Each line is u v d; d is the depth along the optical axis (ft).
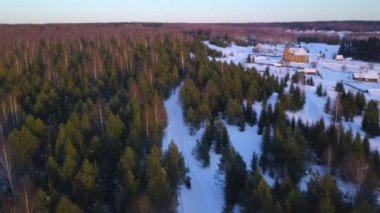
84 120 148.25
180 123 199.93
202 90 221.05
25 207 96.17
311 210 103.96
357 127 206.59
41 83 223.30
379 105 250.57
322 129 167.32
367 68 444.55
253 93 226.38
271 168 146.00
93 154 130.52
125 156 119.24
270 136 168.35
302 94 244.42
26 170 127.13
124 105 182.39
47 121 171.32
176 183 125.80
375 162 141.79
